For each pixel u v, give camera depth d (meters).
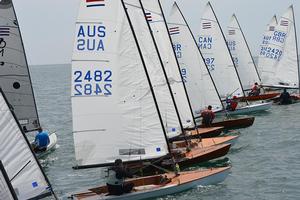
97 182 47.00
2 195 26.28
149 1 54.41
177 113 50.62
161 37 55.34
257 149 58.44
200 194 39.91
